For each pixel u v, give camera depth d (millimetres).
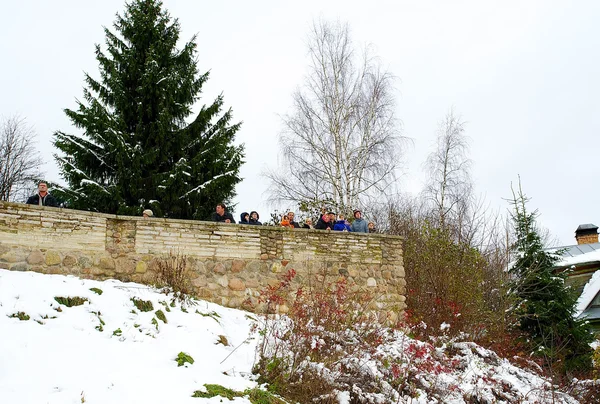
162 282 10336
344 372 8414
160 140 18297
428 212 25188
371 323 10430
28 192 29188
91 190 16562
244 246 11805
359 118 21203
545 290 17344
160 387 6508
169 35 20406
